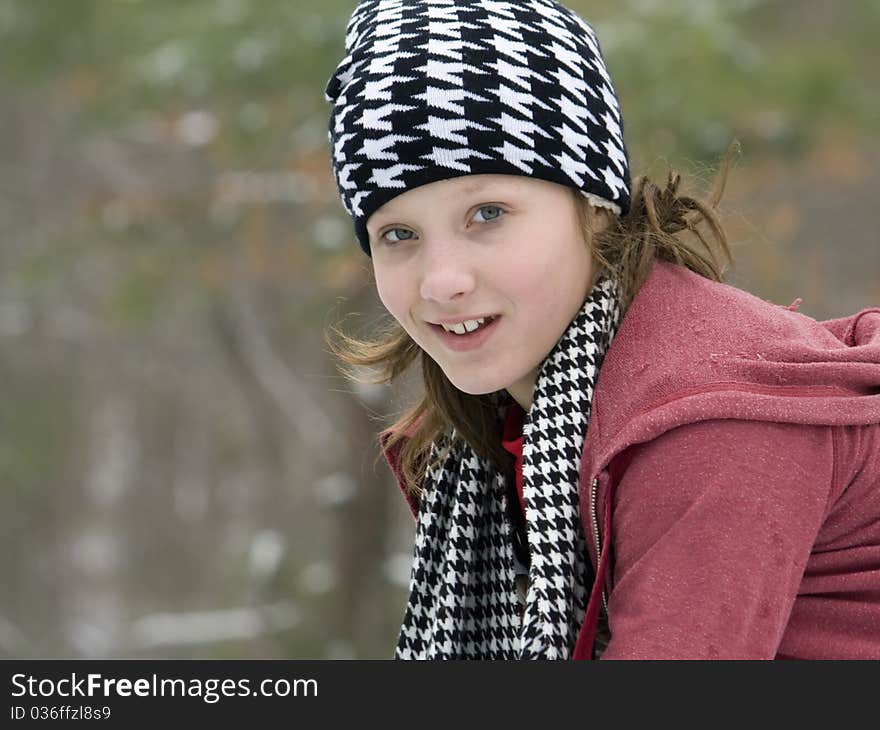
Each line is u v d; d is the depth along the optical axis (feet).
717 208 17.88
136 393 171.53
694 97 68.95
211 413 176.04
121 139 88.94
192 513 179.01
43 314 142.00
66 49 80.84
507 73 14.06
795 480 13.00
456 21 14.23
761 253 73.10
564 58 14.53
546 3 14.98
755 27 85.05
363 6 15.20
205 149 83.30
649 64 70.03
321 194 78.95
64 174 126.00
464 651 16.29
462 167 13.87
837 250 102.58
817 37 86.79
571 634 14.11
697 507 12.82
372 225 14.49
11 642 156.25
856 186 94.94
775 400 13.10
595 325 14.55
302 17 73.20
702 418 13.03
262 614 96.78
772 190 89.15
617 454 13.46
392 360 17.66
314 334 91.30
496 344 14.35
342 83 14.80
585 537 14.07
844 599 13.99
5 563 164.96
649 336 14.23
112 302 84.74
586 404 14.24
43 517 163.32
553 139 14.14
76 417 160.45
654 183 16.02
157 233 82.64
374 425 93.61
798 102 72.23
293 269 81.25
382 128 13.98
